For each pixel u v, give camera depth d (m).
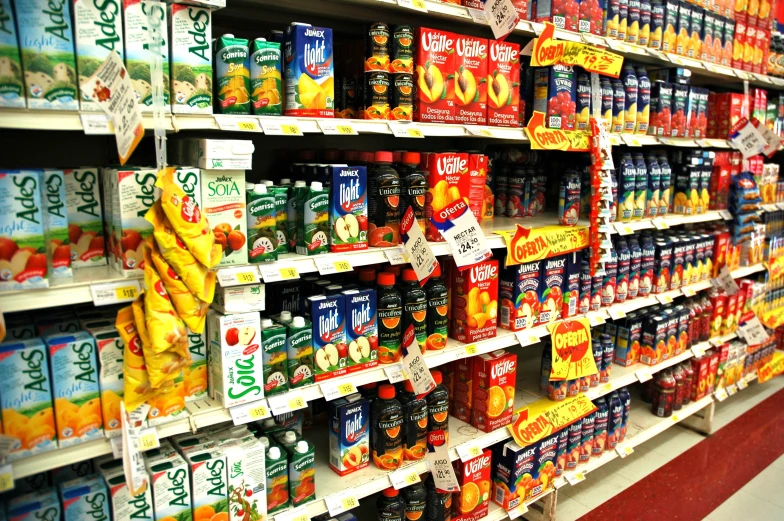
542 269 2.84
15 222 1.49
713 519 3.12
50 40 1.50
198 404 1.89
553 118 2.74
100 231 1.80
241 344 1.88
